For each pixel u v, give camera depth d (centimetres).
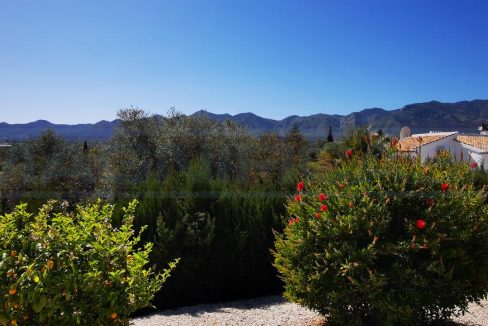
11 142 1448
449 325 480
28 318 281
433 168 506
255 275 696
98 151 1285
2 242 293
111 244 324
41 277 275
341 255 423
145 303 336
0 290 269
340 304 427
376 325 433
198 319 552
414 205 442
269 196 718
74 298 292
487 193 474
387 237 430
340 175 490
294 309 584
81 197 867
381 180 458
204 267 657
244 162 1273
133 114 1219
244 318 548
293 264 457
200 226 659
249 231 691
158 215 654
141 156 1188
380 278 396
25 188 1138
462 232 422
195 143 1229
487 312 540
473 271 424
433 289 413
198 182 704
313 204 467
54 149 1418
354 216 429
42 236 308
